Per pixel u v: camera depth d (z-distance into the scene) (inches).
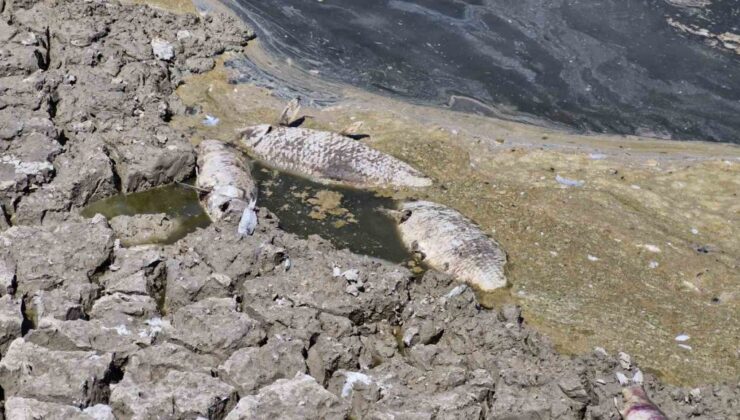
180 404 349.7
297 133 543.8
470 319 412.2
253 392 367.6
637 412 366.6
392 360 392.5
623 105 623.5
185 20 654.5
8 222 465.7
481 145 565.3
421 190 521.3
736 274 471.5
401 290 424.5
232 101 593.0
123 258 429.1
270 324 398.9
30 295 408.8
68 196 480.7
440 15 711.7
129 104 548.7
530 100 622.2
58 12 629.0
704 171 555.8
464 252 463.8
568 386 374.3
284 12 701.3
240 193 490.3
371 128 573.9
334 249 462.3
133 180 502.3
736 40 699.4
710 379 407.8
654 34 701.3
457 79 637.9
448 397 366.9
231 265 428.1
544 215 504.1
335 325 400.2
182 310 395.2
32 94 538.3
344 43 669.9
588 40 689.6
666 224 505.4
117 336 382.0
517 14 718.5
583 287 458.0
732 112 623.8
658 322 439.2
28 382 353.7
